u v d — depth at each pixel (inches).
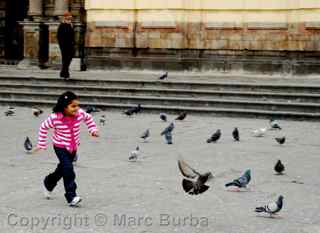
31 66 1346.0
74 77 1120.2
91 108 918.4
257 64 1195.3
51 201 412.2
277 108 922.7
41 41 1353.3
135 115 938.1
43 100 1031.6
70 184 399.2
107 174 507.5
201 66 1227.2
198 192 341.7
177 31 1238.3
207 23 1229.7
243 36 1211.2
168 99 977.5
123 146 654.5
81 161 564.4
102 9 1280.8
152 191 446.9
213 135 675.4
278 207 364.8
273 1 1189.7
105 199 421.1
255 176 506.3
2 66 1392.7
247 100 954.7
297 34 1175.0
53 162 558.9
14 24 1481.3
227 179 493.0
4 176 494.6
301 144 681.0
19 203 406.0
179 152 617.9
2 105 1034.7
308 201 425.4
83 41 1336.1
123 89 1029.8
